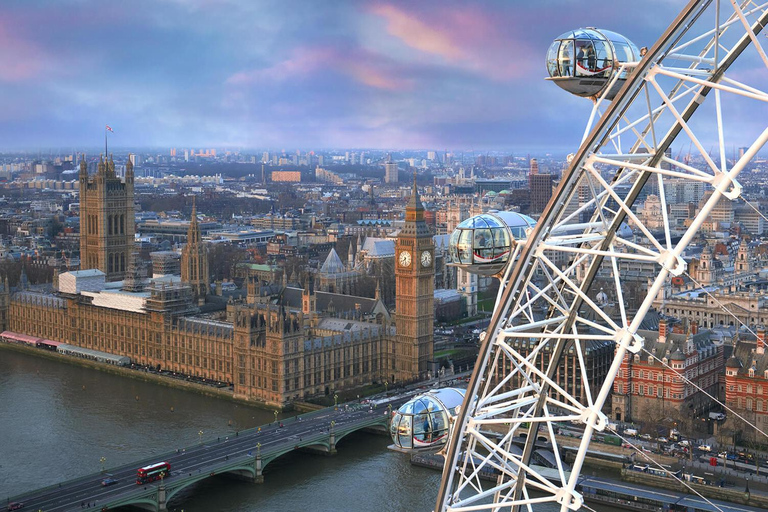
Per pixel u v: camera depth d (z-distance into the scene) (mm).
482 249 121125
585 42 116625
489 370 114000
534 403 120188
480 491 118625
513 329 110500
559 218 110750
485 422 109688
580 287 117312
